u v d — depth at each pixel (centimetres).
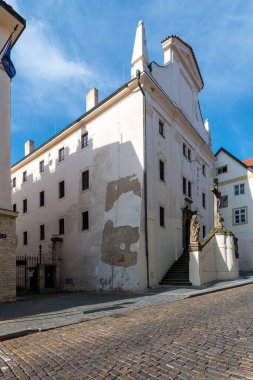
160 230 2086
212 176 3331
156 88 2152
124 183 2055
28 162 3206
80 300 1458
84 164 2414
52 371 504
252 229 3278
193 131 2766
